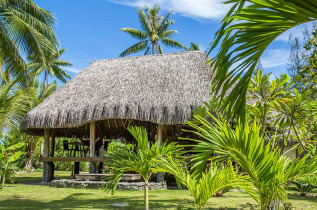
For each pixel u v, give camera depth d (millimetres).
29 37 10742
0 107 11109
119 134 16016
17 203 6887
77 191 9086
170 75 11516
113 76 12422
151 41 29266
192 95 10297
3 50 10695
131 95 10758
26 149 21484
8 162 10141
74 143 14953
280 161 2773
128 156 4285
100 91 11539
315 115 5578
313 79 5184
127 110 10188
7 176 10594
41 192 8883
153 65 12477
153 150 4148
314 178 3770
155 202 6891
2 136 11742
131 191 9070
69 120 10734
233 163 7059
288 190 9531
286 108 5258
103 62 14086
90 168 11086
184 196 8023
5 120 11688
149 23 29125
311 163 2654
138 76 11930
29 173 19016
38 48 11008
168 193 8703
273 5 1906
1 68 10711
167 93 10570
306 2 1817
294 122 5598
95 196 7996
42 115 11125
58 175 16469
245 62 2244
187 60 12297
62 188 9914
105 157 10781
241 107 2494
